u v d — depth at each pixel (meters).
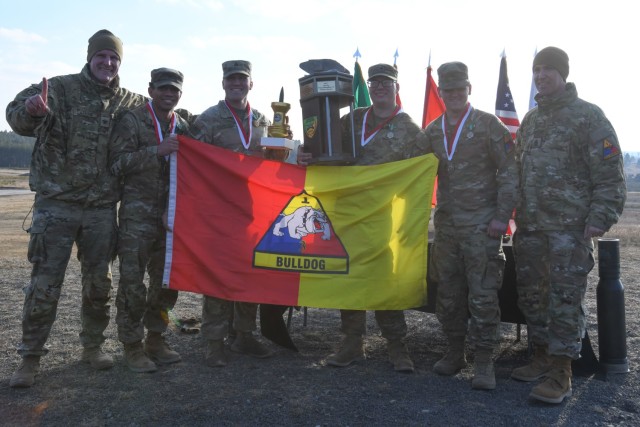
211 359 4.77
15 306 6.78
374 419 3.73
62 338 5.51
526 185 4.36
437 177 4.75
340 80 4.61
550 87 4.25
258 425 3.64
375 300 4.68
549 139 4.27
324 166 4.84
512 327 6.26
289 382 4.42
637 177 120.25
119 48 4.46
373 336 5.86
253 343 5.11
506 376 4.61
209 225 4.75
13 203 28.06
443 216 4.59
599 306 4.63
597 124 4.11
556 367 4.09
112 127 4.50
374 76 4.68
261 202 4.81
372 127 4.85
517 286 4.59
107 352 5.08
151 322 4.88
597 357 5.10
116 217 4.63
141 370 4.56
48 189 4.26
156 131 4.65
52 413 3.78
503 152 4.32
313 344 5.57
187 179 4.73
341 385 4.36
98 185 4.44
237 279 4.72
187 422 3.67
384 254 4.74
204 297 4.84
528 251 4.42
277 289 4.73
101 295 4.58
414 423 3.67
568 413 3.83
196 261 4.70
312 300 4.70
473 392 4.23
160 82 4.61
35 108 3.87
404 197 4.73
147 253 4.63
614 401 4.03
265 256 4.76
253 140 5.02
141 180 4.59
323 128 4.65
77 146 4.31
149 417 3.73
